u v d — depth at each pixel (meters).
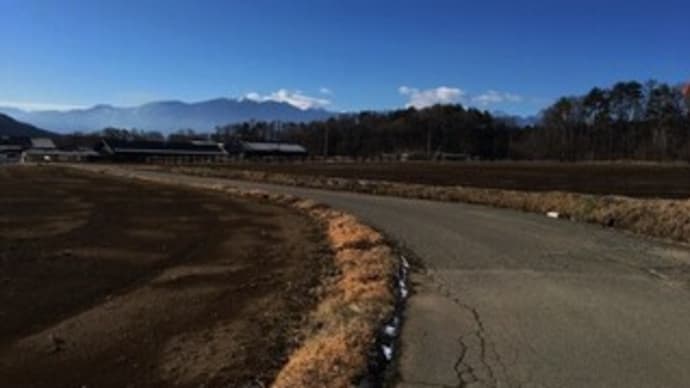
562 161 134.75
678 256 15.27
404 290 11.94
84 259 17.22
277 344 9.59
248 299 12.54
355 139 178.50
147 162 126.62
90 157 141.50
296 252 17.88
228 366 8.79
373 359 7.84
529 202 27.73
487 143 175.12
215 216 27.89
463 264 14.52
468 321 9.80
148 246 19.52
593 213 22.53
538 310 10.42
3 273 15.33
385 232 19.83
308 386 7.01
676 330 9.21
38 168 83.88
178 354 9.44
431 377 7.45
